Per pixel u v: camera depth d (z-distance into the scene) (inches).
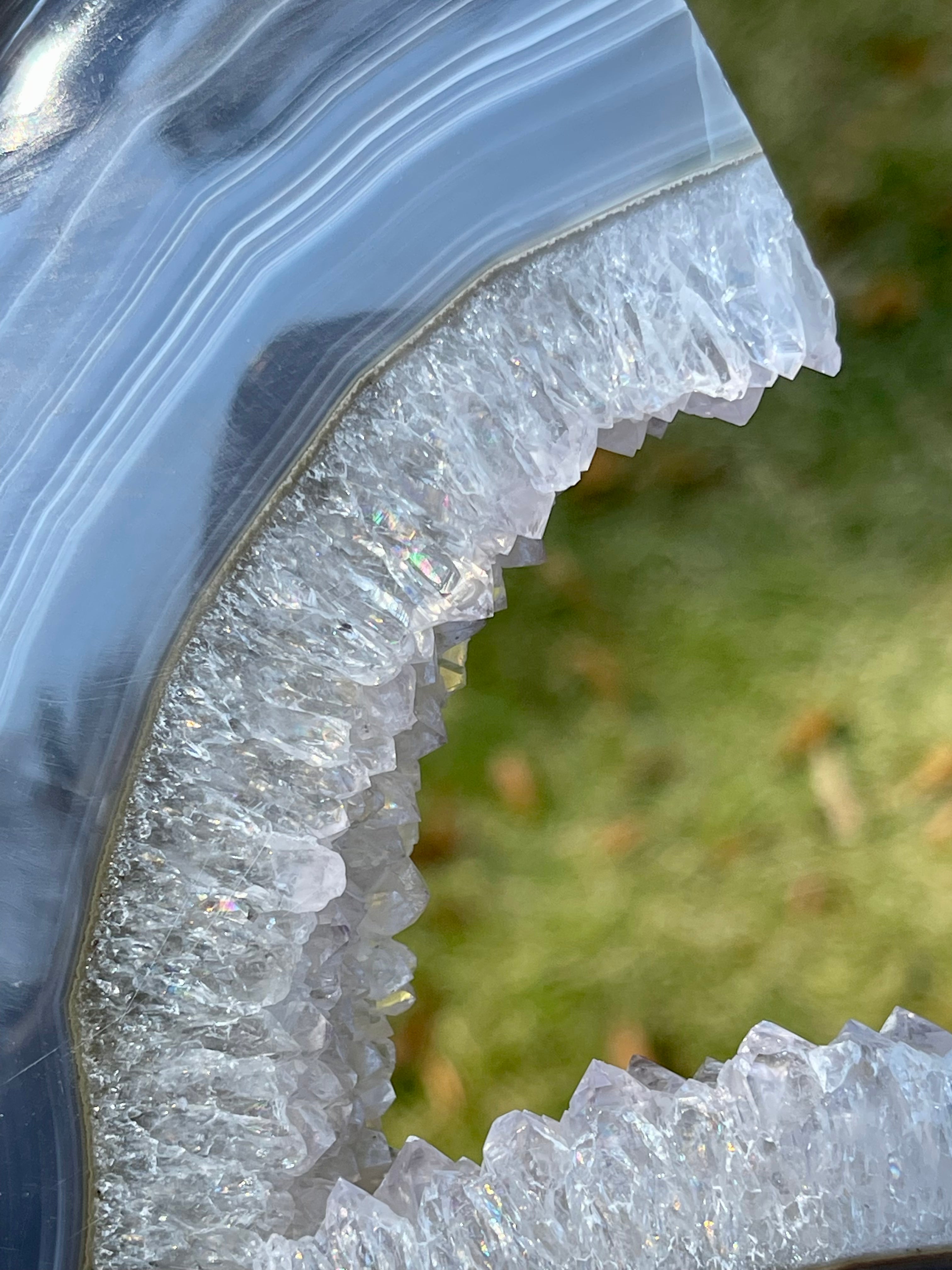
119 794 6.2
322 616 6.3
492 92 6.2
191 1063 6.2
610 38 6.2
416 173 6.2
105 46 6.2
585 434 6.4
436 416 6.3
